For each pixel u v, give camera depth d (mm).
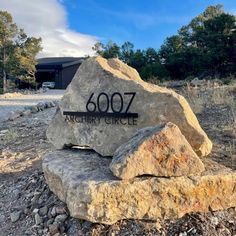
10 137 7676
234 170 3742
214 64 22156
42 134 7703
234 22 22891
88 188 3271
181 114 3926
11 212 4242
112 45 32031
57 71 37188
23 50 29688
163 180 3402
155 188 3363
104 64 4648
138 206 3357
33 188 4617
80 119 4512
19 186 4812
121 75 4488
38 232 3736
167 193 3389
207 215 3492
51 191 4301
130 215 3367
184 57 23375
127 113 4113
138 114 4062
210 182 3486
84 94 4555
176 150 3498
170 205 3412
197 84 13555
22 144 7027
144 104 4066
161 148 3475
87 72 4660
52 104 12523
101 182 3330
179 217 3453
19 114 10797
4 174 5363
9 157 6180
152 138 3469
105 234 3387
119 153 3580
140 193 3344
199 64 22391
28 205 4270
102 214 3305
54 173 3857
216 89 9766
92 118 4398
